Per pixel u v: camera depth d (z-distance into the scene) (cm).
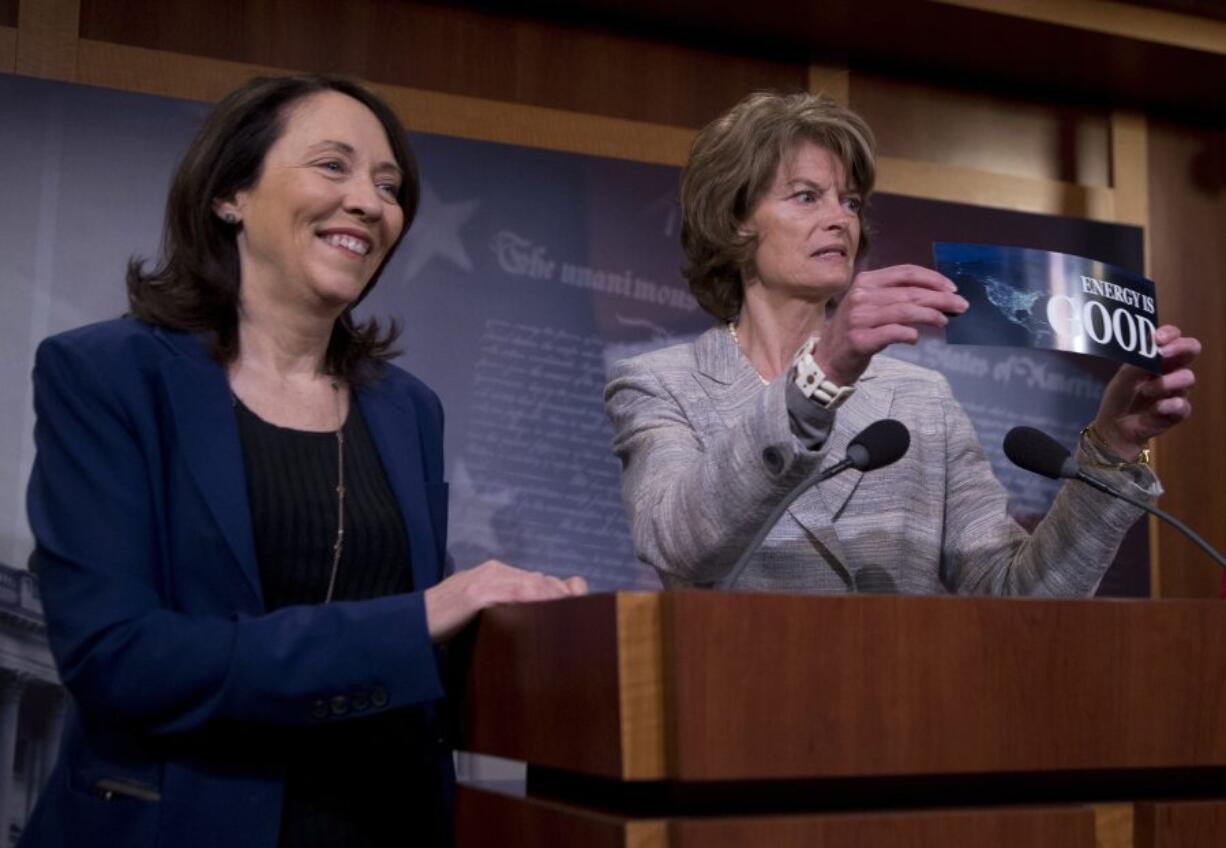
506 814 131
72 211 280
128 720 139
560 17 337
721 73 351
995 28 346
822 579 173
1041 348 156
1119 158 384
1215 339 389
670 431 181
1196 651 126
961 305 140
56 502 146
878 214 350
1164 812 120
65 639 141
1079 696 121
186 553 147
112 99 286
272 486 157
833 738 112
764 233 191
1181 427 381
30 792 262
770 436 141
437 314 308
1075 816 117
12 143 278
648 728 110
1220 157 396
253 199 168
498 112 325
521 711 130
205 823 140
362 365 178
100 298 280
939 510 185
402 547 162
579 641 117
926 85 369
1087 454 167
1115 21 350
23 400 272
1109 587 362
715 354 192
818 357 142
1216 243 394
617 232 326
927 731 115
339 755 152
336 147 169
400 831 154
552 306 318
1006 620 119
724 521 146
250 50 307
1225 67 367
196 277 167
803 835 109
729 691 110
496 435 309
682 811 111
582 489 314
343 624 139
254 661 136
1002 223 362
